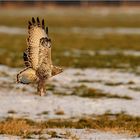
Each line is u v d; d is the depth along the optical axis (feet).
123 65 126.82
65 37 244.42
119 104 73.92
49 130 50.14
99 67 122.31
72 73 110.22
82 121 58.13
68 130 50.55
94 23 358.43
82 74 109.19
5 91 84.48
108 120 59.06
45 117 62.49
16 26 320.09
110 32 275.59
